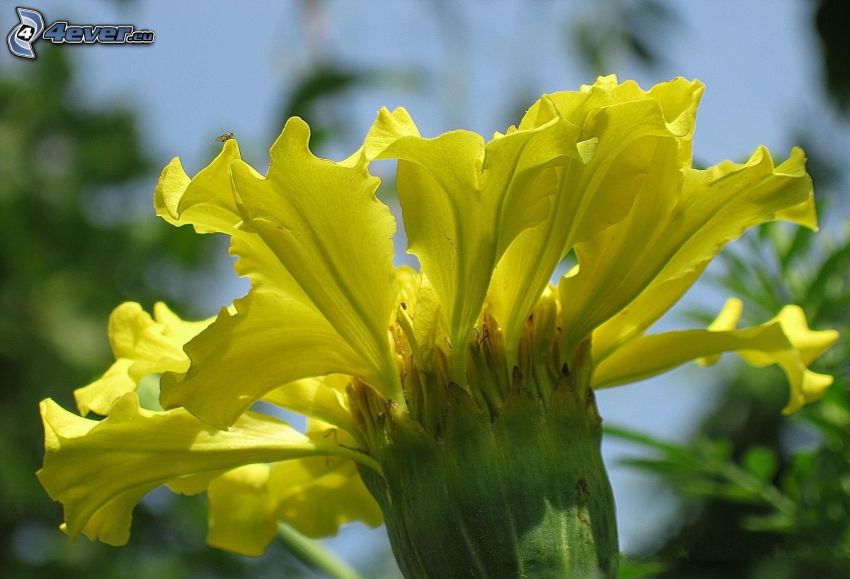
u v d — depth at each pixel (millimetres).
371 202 192
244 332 194
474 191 190
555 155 188
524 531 192
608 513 195
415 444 196
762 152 198
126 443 202
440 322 198
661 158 197
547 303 201
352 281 194
